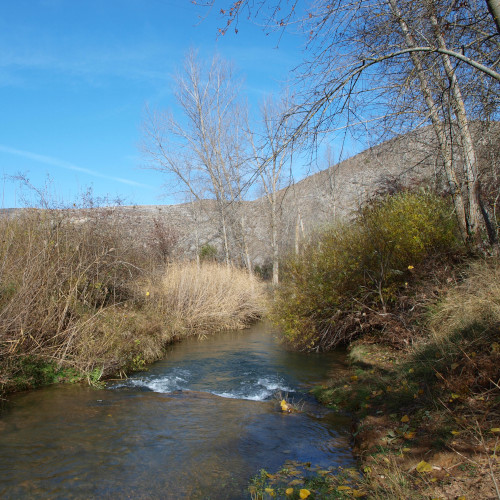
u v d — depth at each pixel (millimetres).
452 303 7008
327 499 3445
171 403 6719
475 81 5477
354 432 5129
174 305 14234
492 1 3844
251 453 4707
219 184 21500
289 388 7594
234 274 18500
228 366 9484
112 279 10898
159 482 4062
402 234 9055
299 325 10633
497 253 7395
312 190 25062
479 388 4441
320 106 4668
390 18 5000
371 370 7168
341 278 9992
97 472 4289
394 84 5504
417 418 4527
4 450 4824
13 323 7582
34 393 7113
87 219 11414
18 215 9891
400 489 3143
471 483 2998
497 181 8578
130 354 9227
